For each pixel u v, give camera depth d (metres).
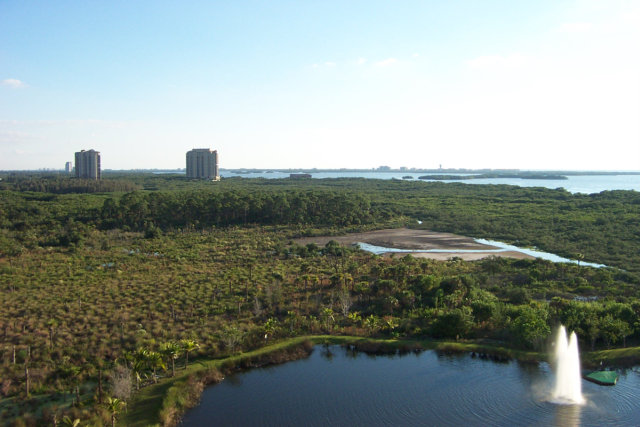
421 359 60.97
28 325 66.50
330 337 66.31
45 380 52.22
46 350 58.34
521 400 49.97
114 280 92.00
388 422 46.25
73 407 47.03
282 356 61.09
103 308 74.44
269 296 79.12
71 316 70.12
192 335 64.12
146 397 50.06
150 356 52.69
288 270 101.38
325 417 47.25
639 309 67.31
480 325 69.12
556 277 96.31
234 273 97.69
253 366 59.31
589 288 87.44
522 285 90.88
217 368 57.25
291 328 67.88
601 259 116.25
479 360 60.41
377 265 104.06
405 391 52.38
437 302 76.44
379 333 67.88
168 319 70.44
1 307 73.81
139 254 118.12
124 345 60.88
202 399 51.28
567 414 46.91
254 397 51.53
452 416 47.09
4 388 49.69
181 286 88.00
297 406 49.47
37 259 109.62
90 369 54.41
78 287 86.50
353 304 78.94
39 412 46.41
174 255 116.50
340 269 100.81
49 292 83.06
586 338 62.28
